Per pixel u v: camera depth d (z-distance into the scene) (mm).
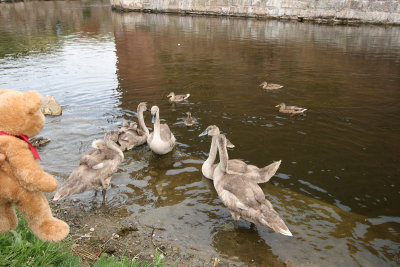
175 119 11430
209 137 10242
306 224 6277
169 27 33594
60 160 8469
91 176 6844
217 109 12281
